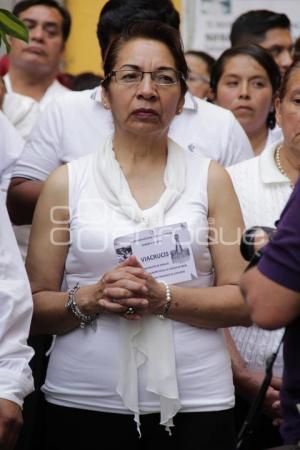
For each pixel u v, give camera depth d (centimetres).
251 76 919
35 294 654
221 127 788
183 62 661
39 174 786
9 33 592
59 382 648
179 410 633
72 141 775
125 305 617
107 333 636
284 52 1120
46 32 1077
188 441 633
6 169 761
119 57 651
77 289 638
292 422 498
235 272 646
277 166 743
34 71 1079
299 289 479
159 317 632
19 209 789
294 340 496
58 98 790
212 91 953
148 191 653
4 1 1293
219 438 637
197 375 636
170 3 770
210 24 1327
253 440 760
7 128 756
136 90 643
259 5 1323
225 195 655
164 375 627
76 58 1383
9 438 611
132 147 657
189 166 661
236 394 760
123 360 630
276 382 720
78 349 642
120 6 764
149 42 650
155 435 636
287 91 731
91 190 652
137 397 630
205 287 645
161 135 655
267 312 482
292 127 726
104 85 664
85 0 1366
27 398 798
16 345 619
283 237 480
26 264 664
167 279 634
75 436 642
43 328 652
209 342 642
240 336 733
